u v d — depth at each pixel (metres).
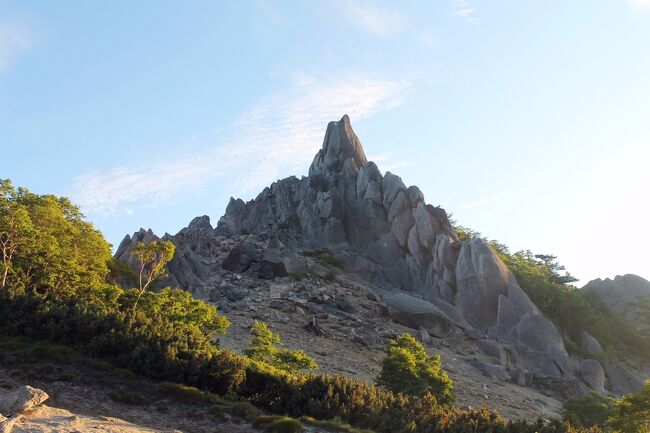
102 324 39.09
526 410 63.16
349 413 35.84
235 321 73.12
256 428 30.70
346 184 126.62
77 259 57.50
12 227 50.66
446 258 101.25
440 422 38.56
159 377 35.25
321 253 110.69
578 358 88.44
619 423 50.19
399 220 112.44
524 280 107.88
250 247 99.00
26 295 42.56
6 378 31.69
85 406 30.00
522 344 84.38
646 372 96.19
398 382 53.88
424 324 83.75
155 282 80.69
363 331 77.12
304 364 49.78
